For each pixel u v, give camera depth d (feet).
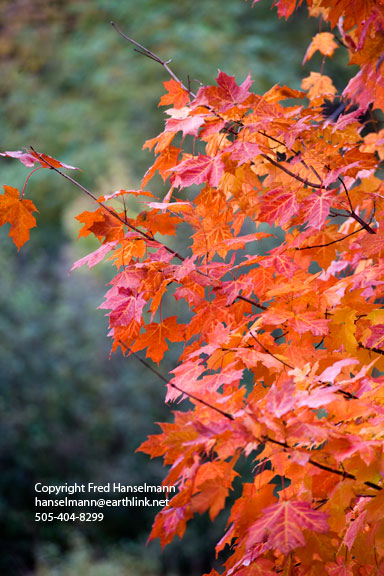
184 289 5.96
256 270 6.07
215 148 6.16
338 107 6.82
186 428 5.27
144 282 5.90
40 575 18.67
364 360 5.90
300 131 5.86
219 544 5.68
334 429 5.33
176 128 5.89
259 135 6.08
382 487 5.42
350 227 6.70
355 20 6.15
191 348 6.08
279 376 5.80
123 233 6.04
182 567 20.99
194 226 6.07
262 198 5.96
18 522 20.58
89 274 25.23
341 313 5.86
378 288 6.39
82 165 29.71
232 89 5.94
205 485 5.33
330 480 5.41
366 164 6.04
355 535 5.48
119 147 29.76
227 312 5.99
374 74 6.20
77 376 23.20
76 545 20.22
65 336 23.93
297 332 5.92
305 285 5.88
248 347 5.91
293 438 5.19
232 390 5.86
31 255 28.30
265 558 5.66
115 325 5.83
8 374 22.47
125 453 22.66
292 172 6.25
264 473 5.56
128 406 23.06
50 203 29.94
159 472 22.17
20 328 23.49
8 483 21.21
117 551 20.40
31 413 22.03
